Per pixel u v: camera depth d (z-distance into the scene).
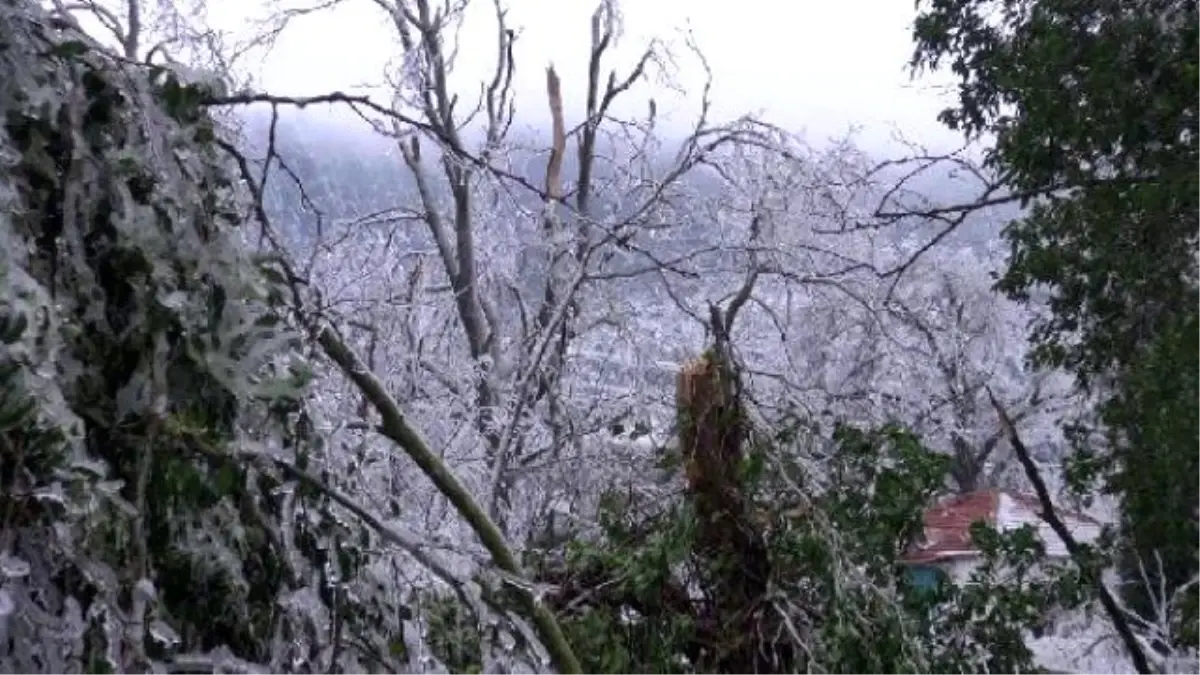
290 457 3.09
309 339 3.28
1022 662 6.56
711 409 5.64
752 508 5.64
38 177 2.67
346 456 3.62
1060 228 10.30
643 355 10.18
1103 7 9.85
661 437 8.41
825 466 5.99
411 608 3.46
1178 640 8.98
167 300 2.70
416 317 9.37
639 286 10.37
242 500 3.02
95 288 2.68
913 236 14.73
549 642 3.74
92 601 2.64
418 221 10.80
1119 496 10.77
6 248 2.35
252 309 2.93
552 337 9.59
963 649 6.38
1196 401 8.99
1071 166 10.18
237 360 2.80
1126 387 9.82
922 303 14.54
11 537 2.49
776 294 11.64
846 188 9.98
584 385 10.24
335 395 4.19
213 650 2.92
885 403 11.48
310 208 3.78
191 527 2.90
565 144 10.19
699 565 5.62
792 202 9.73
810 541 5.40
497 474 8.09
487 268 10.58
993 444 16.95
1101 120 9.81
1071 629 10.15
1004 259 14.09
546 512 8.71
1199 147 9.62
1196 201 9.34
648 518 5.87
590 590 5.63
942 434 13.66
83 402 2.66
